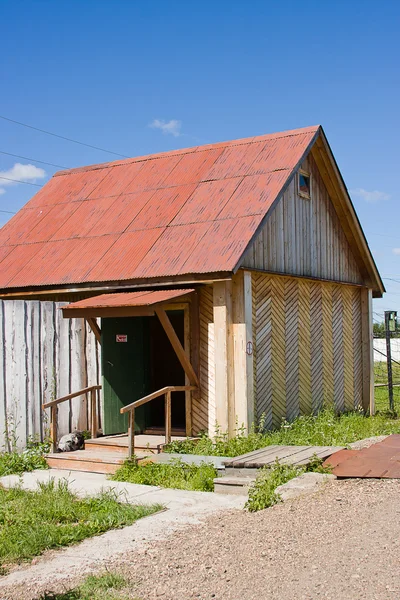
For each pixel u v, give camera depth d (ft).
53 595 19.70
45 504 29.76
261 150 52.26
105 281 45.01
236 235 43.37
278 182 47.24
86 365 46.11
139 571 21.33
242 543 23.31
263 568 20.71
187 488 33.40
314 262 54.75
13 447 41.73
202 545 23.47
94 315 40.91
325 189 57.57
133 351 45.80
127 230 49.70
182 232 46.32
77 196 58.08
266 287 47.39
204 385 43.83
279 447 38.09
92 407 45.01
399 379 104.58
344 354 59.98
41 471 39.70
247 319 43.19
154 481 35.14
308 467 32.96
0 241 56.08
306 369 52.65
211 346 43.70
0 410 41.55
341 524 24.61
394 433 46.65
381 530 23.57
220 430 41.96
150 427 46.44
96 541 24.93
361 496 28.22
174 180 53.52
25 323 43.14
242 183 48.93
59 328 44.78
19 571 22.27
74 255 49.52
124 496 31.81
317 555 21.48
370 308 64.28
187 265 42.42
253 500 28.19
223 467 34.83
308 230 54.13
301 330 52.29
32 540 24.66
